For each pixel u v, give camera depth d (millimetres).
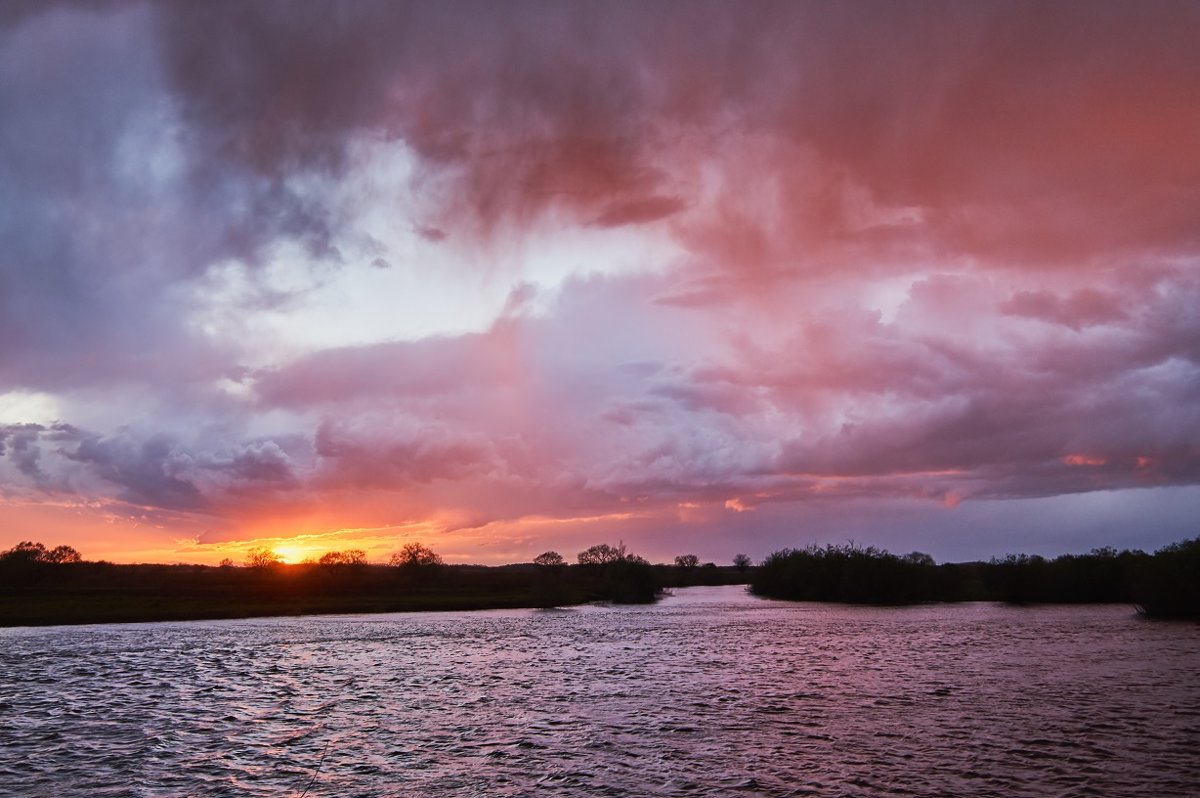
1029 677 54125
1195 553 103500
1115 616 109312
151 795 27922
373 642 87375
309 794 28031
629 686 52906
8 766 31906
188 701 47844
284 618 131750
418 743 35875
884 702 45438
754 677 56375
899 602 158375
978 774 30188
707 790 28375
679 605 161000
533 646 81500
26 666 66062
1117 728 37844
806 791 28156
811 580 172625
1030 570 149125
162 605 148500
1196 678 52750
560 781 29562
